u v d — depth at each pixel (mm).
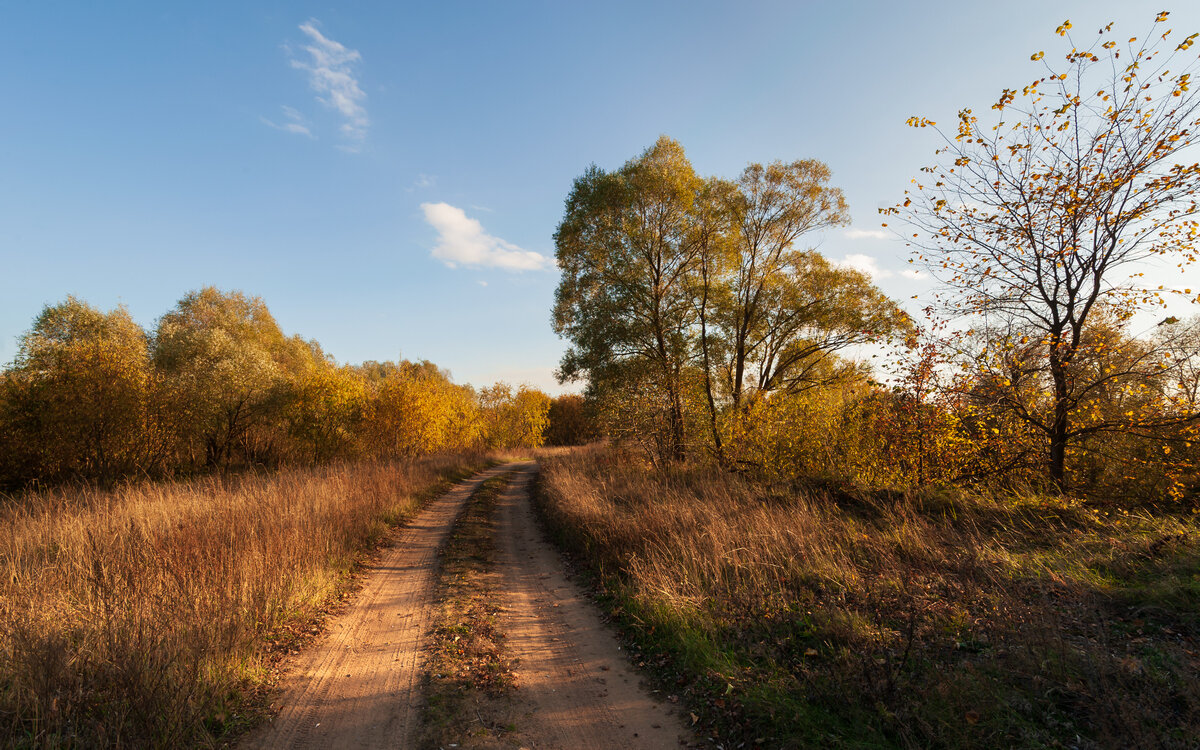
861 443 12773
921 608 5121
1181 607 4551
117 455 19766
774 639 5082
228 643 4816
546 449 52500
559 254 20609
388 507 14031
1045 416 9398
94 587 5988
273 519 8898
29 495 13023
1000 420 10008
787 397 16969
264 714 4234
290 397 25625
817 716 3775
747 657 4906
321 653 5566
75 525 8344
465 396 46938
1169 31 7180
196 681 4219
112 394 18672
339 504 11609
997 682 3789
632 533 9141
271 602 6227
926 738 3369
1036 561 6000
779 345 21828
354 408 28766
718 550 7293
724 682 4496
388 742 3855
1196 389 8242
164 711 3803
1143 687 3447
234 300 33969
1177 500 8070
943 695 3662
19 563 6926
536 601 7523
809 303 20625
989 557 6238
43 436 18578
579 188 19719
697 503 10609
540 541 11867
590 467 21219
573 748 3801
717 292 20016
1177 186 7680
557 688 4789
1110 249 8531
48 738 3406
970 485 10250
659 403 18234
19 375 18969
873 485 11289
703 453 17953
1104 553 6074
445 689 4719
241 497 10828
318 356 41938
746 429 16203
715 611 5891
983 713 3484
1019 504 8531
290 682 4848
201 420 21797
